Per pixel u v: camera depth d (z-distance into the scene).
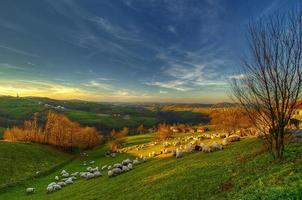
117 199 36.59
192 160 45.84
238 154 39.12
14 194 63.12
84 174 68.50
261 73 25.27
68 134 167.75
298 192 16.58
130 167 57.22
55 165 108.56
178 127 191.62
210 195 26.67
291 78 24.62
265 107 26.06
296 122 40.28
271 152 30.28
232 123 83.38
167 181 36.44
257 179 24.39
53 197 51.25
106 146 172.75
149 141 156.75
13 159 99.62
